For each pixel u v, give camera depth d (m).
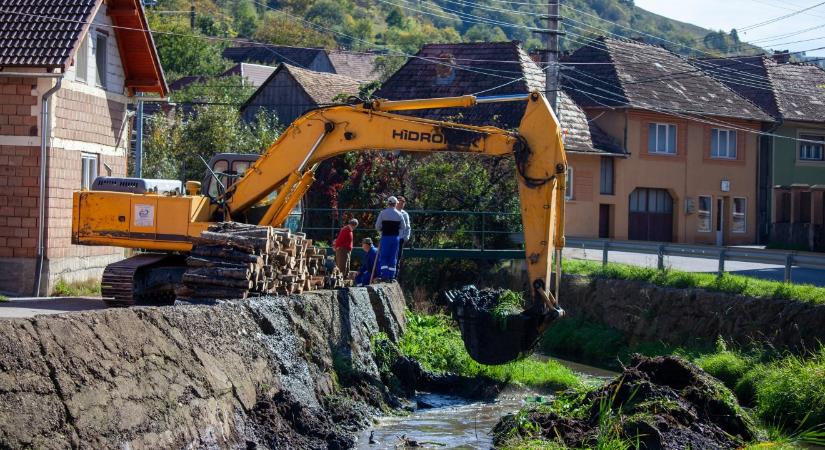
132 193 17.50
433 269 28.66
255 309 13.48
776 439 13.69
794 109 46.22
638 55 44.09
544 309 15.20
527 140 15.41
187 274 14.09
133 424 9.30
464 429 14.42
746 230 44.97
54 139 19.39
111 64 22.17
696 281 23.50
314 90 43.38
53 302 17.62
